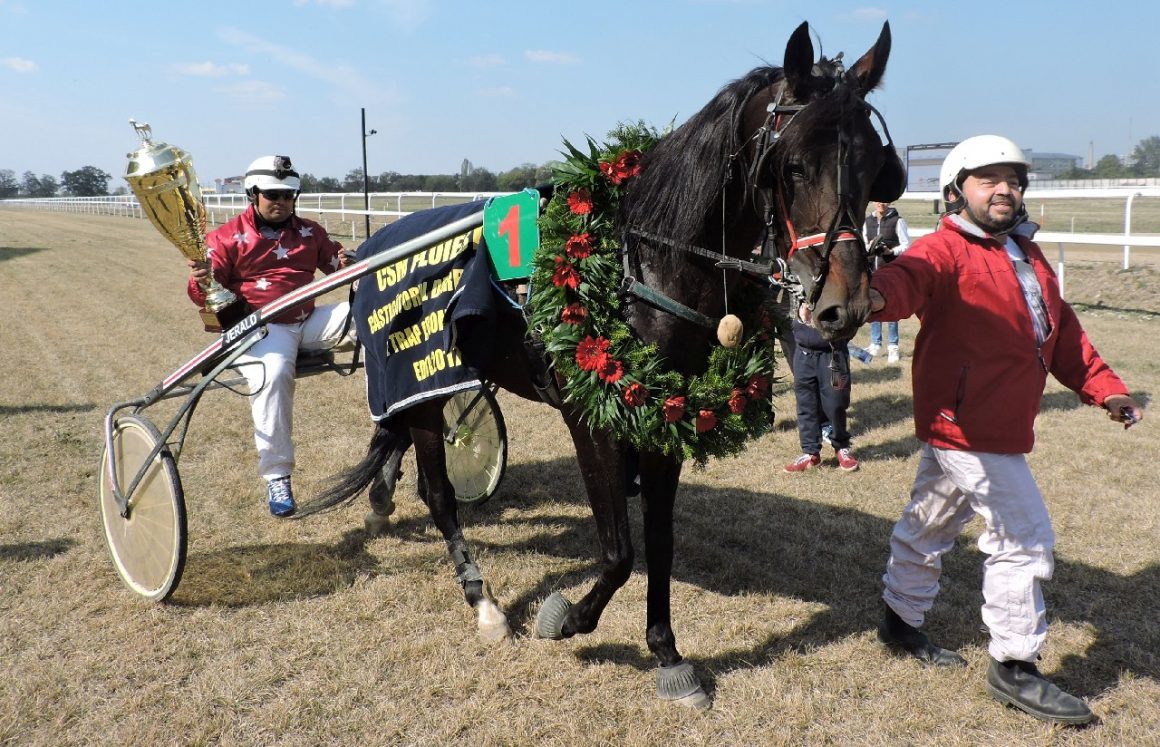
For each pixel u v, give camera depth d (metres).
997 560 2.71
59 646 3.13
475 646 3.15
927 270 2.63
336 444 5.67
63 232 25.66
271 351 3.81
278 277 3.99
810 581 3.67
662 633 2.88
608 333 2.66
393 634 3.24
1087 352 2.81
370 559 3.91
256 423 3.73
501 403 6.66
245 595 3.53
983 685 2.88
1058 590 3.50
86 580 3.66
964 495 2.84
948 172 2.69
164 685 2.89
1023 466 2.70
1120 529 4.08
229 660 3.03
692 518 4.35
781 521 4.31
